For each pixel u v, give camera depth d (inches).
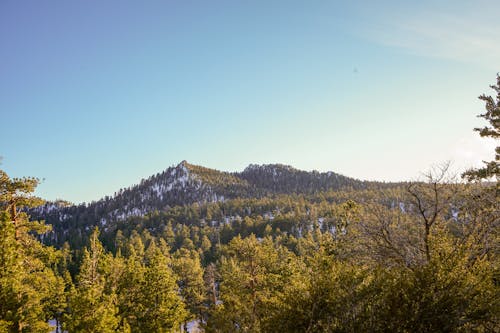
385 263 545.3
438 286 331.0
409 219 570.6
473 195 549.3
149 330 954.7
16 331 588.7
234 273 938.7
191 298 1754.4
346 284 352.5
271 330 362.6
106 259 1032.2
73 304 692.7
